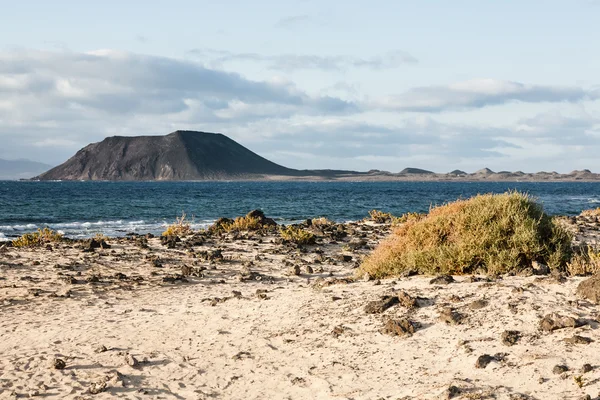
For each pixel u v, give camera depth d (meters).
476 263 10.83
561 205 64.75
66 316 10.76
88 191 123.81
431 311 8.29
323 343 7.93
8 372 7.59
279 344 8.20
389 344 7.52
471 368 6.43
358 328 8.19
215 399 6.59
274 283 13.60
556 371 5.96
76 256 18.45
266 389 6.76
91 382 7.21
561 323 7.04
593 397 5.30
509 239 11.04
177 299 12.08
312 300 10.02
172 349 8.41
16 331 9.70
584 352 6.32
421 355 7.05
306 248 21.02
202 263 17.17
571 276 9.39
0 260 17.38
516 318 7.53
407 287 9.78
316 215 48.50
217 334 8.94
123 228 35.28
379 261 12.18
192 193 114.69
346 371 6.95
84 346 8.68
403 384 6.33
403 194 109.19
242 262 17.36
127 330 9.52
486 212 11.46
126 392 6.86
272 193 116.88
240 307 10.43
